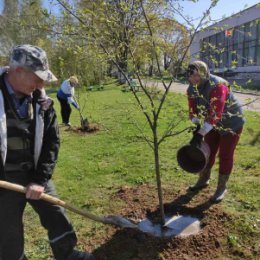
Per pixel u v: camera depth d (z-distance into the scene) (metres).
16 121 2.89
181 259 3.73
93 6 3.61
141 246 3.92
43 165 3.10
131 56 3.75
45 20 3.70
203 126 4.19
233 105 4.51
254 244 3.90
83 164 6.99
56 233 3.36
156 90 4.00
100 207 4.94
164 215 4.54
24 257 3.15
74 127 10.88
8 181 3.04
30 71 2.71
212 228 4.20
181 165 4.55
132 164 6.80
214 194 4.93
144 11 3.57
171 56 3.91
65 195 5.43
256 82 28.59
